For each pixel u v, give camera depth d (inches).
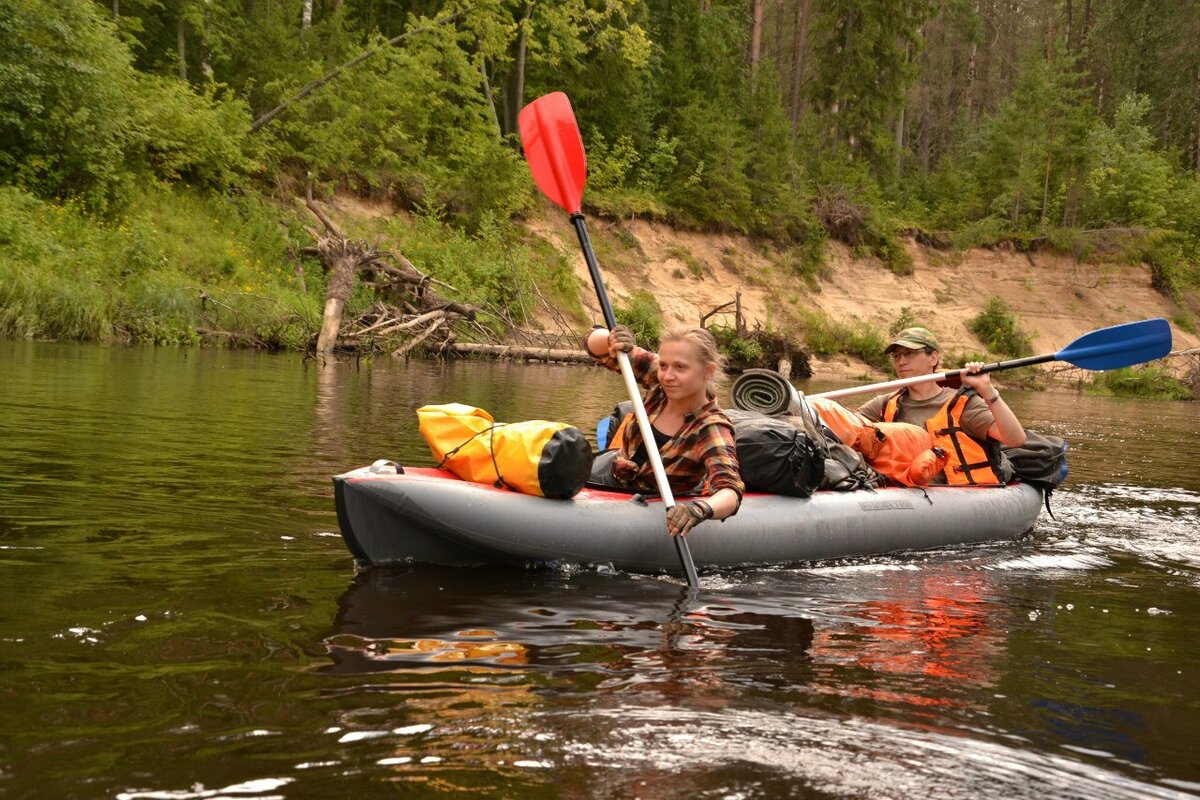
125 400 273.7
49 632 87.7
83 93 619.5
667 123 1049.5
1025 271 1160.8
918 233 1153.4
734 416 151.6
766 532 138.5
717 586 124.0
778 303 991.0
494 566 126.3
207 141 692.1
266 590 106.3
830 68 1231.5
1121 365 192.1
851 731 74.2
